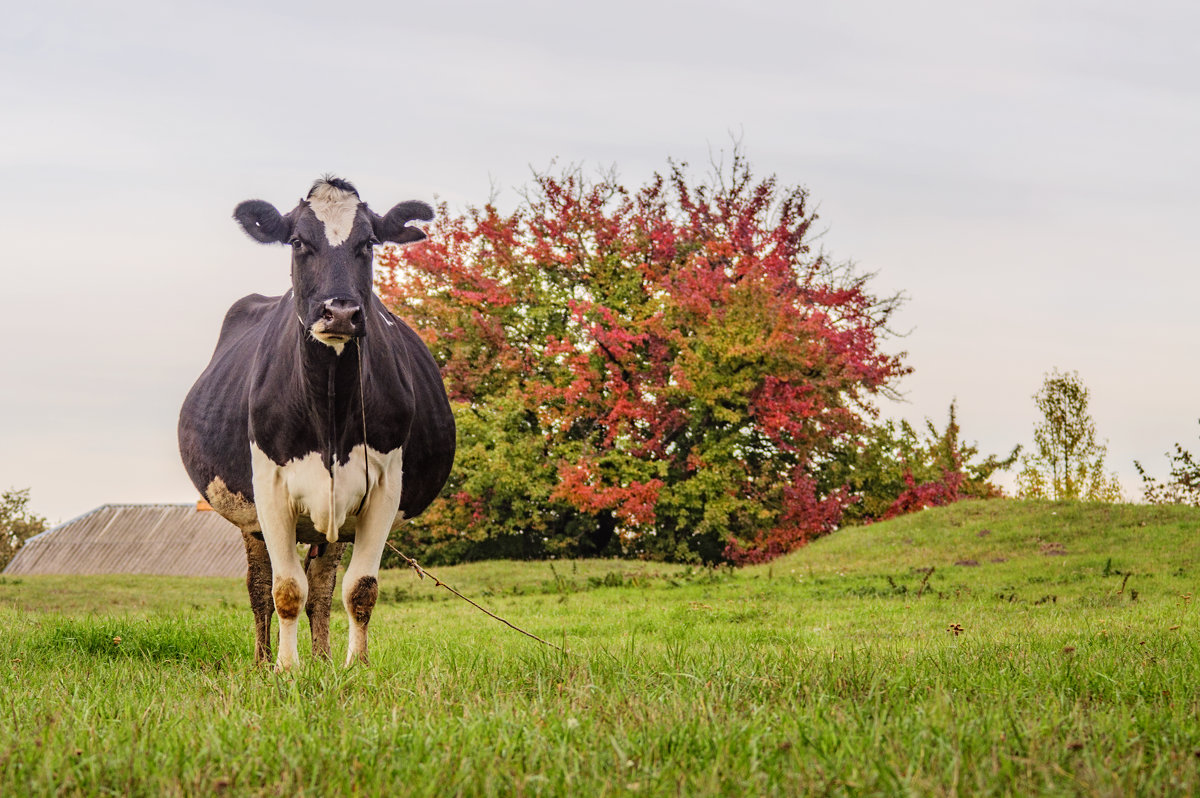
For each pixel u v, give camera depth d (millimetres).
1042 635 9203
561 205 33031
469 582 23125
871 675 5465
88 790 3625
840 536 24953
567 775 3557
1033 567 18547
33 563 33781
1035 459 32062
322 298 6402
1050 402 31844
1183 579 16141
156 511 34625
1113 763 3734
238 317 9297
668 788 3518
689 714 4418
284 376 6863
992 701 4875
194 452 8281
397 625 13555
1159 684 5480
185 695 5418
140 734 4207
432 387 8250
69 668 7137
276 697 5094
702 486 28391
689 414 29891
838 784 3486
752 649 7992
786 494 29297
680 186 33781
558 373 30750
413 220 7207
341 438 6812
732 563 30734
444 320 31359
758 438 31359
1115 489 31125
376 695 5188
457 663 6613
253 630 9664
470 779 3574
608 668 5879
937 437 34625
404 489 7840
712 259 32156
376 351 7066
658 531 31547
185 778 3633
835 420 29625
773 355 27969
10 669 6883
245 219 6734
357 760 3824
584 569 24578
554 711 4535
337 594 21391
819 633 11203
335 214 6664
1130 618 11500
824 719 4324
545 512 31328
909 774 3482
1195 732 4277
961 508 25172
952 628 9109
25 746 4070
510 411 29469
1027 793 3447
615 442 29734
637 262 33406
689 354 28500
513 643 10062
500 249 32875
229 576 29625
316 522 6926
